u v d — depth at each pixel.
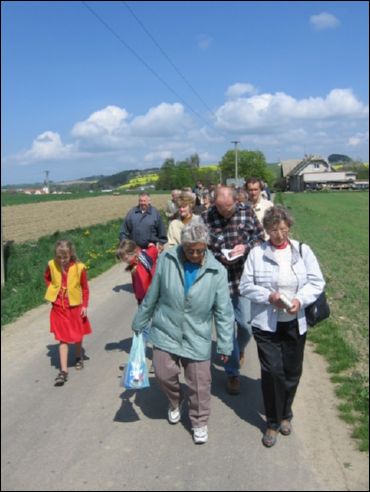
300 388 6.07
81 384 6.24
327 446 4.80
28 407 5.60
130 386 5.04
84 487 4.21
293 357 4.91
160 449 4.77
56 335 6.32
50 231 29.58
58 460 4.58
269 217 4.84
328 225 33.97
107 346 7.67
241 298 6.20
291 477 4.32
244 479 4.30
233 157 101.62
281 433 5.01
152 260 6.67
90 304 10.41
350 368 6.73
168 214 13.02
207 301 4.77
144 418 5.38
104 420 5.33
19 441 4.89
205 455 4.66
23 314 9.56
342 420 5.28
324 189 123.31
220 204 6.07
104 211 48.28
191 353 4.77
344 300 11.64
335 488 4.19
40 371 6.65
